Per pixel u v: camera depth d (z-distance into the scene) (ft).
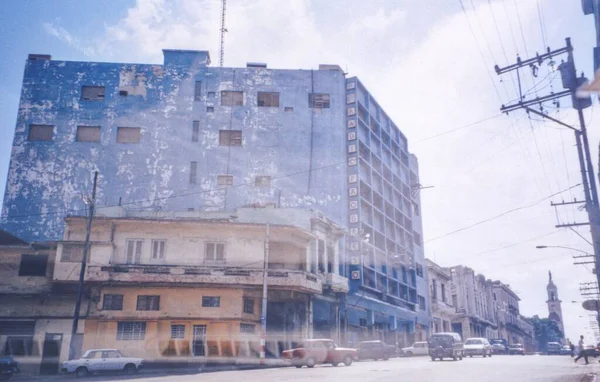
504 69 70.85
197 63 161.38
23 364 94.58
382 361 110.32
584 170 73.51
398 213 198.49
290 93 162.91
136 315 97.76
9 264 100.22
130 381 55.77
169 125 153.99
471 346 142.10
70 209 143.23
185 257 103.91
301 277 106.63
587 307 79.51
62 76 154.40
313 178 155.43
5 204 142.00
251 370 78.38
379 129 188.65
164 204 147.02
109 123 151.94
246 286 102.32
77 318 88.89
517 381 48.93
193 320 99.09
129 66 158.20
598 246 72.33
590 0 49.57
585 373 61.52
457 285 250.78
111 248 101.24
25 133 148.05
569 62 67.92
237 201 149.69
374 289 156.56
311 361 86.79
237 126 156.76
